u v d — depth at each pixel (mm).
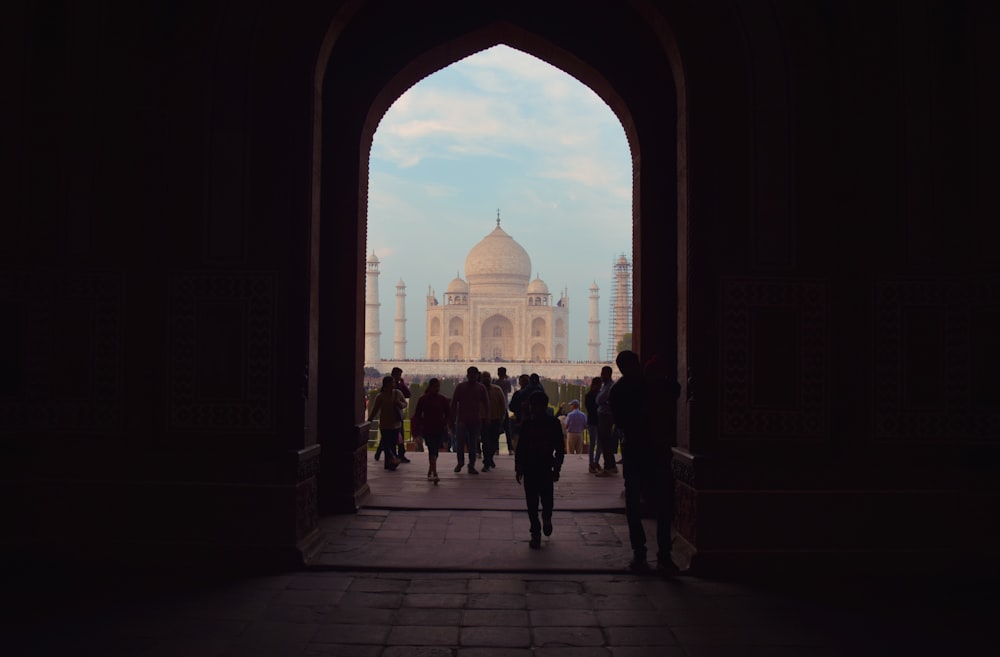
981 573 3912
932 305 4039
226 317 4035
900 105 4078
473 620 3205
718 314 4012
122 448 4004
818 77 4094
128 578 3732
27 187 4051
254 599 3438
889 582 3801
